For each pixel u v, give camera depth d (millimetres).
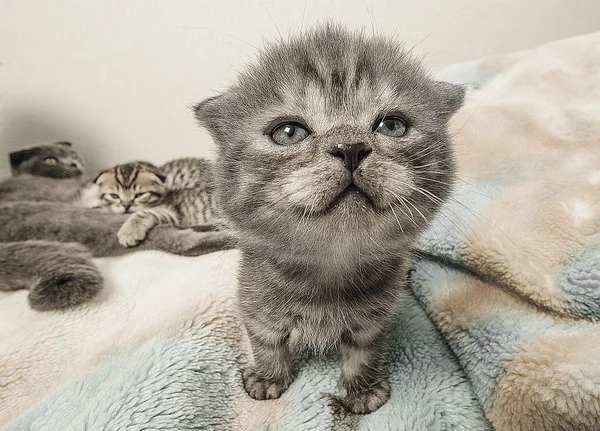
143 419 152
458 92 178
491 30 352
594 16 361
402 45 191
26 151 374
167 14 352
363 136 137
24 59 363
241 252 184
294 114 144
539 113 230
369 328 171
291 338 182
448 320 183
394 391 170
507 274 176
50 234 280
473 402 157
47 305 225
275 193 139
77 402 164
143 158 400
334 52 154
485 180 208
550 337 151
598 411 126
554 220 182
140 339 193
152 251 281
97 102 381
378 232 141
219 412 167
